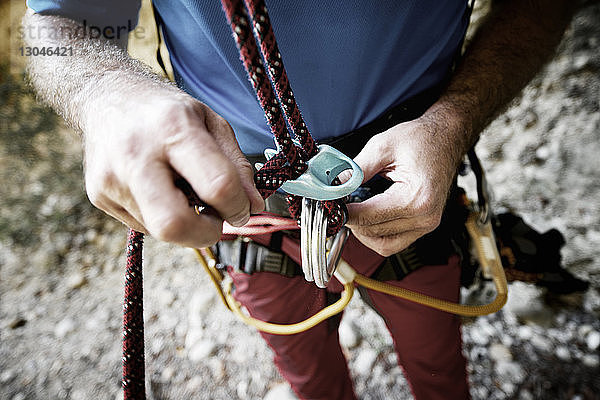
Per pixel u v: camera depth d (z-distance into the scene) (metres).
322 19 0.72
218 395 1.78
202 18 0.73
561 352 1.63
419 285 1.02
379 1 0.72
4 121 3.28
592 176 2.09
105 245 2.55
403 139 0.74
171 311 2.11
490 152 2.38
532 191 2.13
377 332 1.84
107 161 0.46
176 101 0.48
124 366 0.60
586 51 2.46
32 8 0.77
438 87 0.93
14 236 2.64
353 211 0.67
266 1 0.70
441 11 0.82
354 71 0.80
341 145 0.89
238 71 0.79
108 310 2.21
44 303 2.31
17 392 1.94
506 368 1.62
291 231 0.97
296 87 0.80
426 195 0.70
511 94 0.94
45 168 2.99
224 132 0.50
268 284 1.02
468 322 1.76
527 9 1.00
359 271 1.03
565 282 1.37
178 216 0.43
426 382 1.15
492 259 1.07
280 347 1.09
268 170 0.54
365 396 1.67
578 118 2.28
